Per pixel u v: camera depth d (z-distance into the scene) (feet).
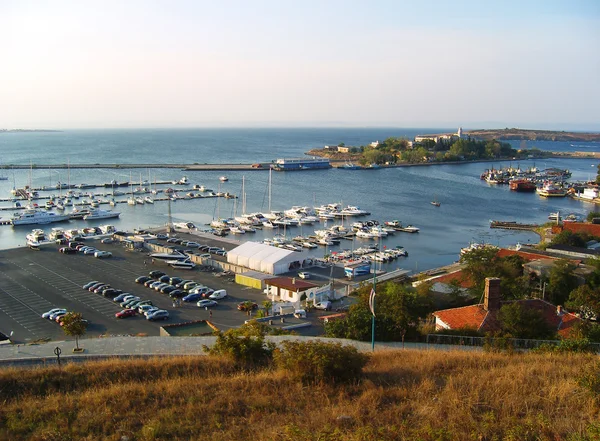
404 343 116.57
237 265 243.81
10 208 443.32
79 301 190.90
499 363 84.84
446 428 56.49
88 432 60.95
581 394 64.44
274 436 56.54
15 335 155.84
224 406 66.80
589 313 157.89
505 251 247.29
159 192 551.59
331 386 72.18
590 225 330.34
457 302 174.40
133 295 197.98
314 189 599.98
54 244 289.53
